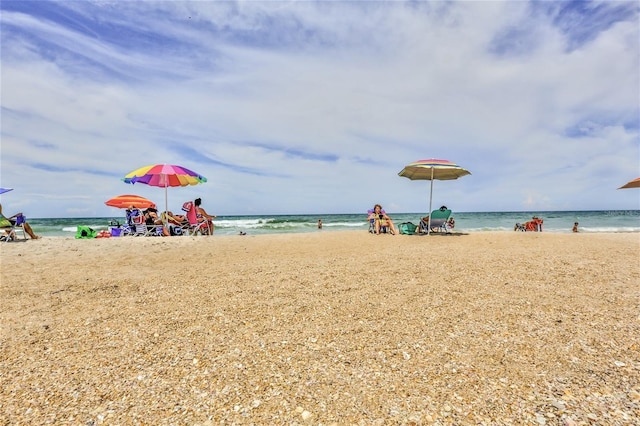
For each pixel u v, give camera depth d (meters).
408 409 1.87
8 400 2.03
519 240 8.43
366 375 2.23
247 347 2.66
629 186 11.06
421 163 10.77
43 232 22.38
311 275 4.92
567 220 35.47
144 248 7.98
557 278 4.36
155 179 12.75
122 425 1.80
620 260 5.45
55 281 4.82
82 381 2.22
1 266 5.97
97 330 3.04
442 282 4.32
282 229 25.41
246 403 1.97
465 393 1.99
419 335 2.78
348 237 10.20
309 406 1.93
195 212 12.13
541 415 1.77
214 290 4.26
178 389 2.12
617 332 2.68
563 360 2.30
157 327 3.09
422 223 12.09
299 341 2.75
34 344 2.78
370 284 4.33
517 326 2.87
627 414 1.73
